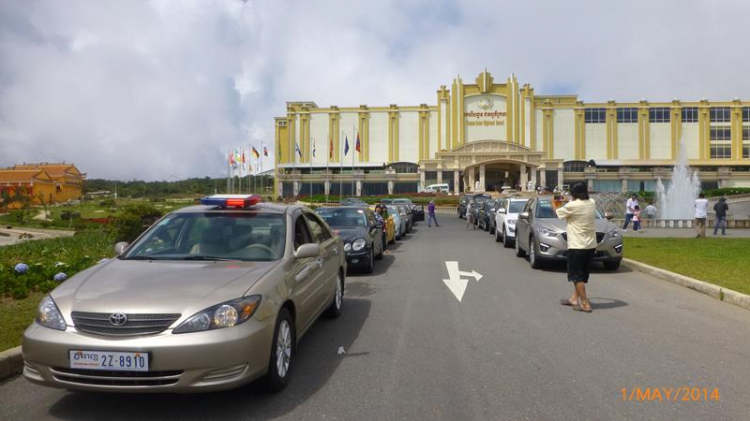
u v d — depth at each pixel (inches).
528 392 174.6
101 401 170.1
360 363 207.3
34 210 2062.0
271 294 173.8
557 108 2923.2
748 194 1659.7
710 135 2856.8
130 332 150.9
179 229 221.8
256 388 174.2
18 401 171.2
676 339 238.5
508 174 2829.7
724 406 163.0
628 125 2881.4
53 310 159.2
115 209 2082.9
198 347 149.1
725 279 371.6
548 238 447.8
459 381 185.6
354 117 3021.7
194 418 156.1
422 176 2716.5
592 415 156.4
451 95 2965.1
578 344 230.8
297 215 240.4
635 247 590.2
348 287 384.5
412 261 533.6
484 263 511.5
